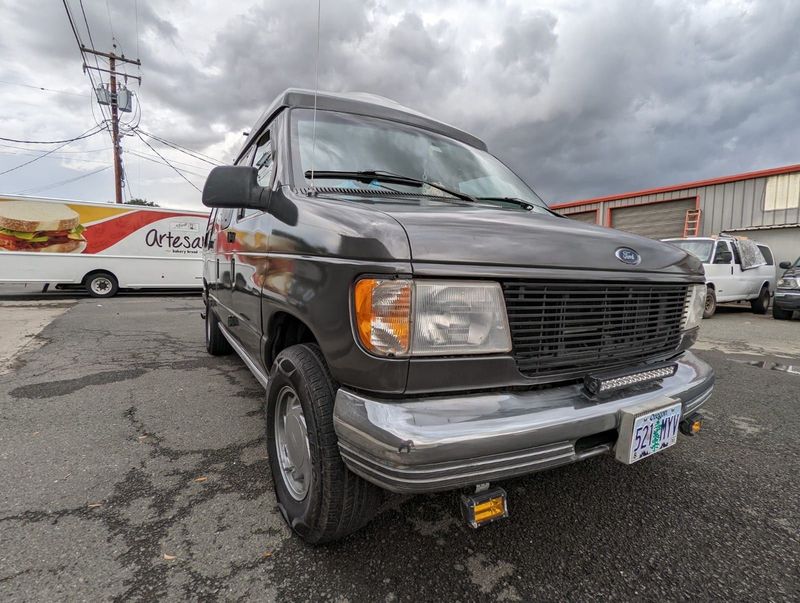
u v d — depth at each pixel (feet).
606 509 7.38
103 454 9.00
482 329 5.07
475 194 8.79
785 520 7.22
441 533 6.65
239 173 6.85
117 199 70.49
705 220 48.60
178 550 6.16
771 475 8.64
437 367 4.87
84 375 14.64
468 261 5.00
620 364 6.34
